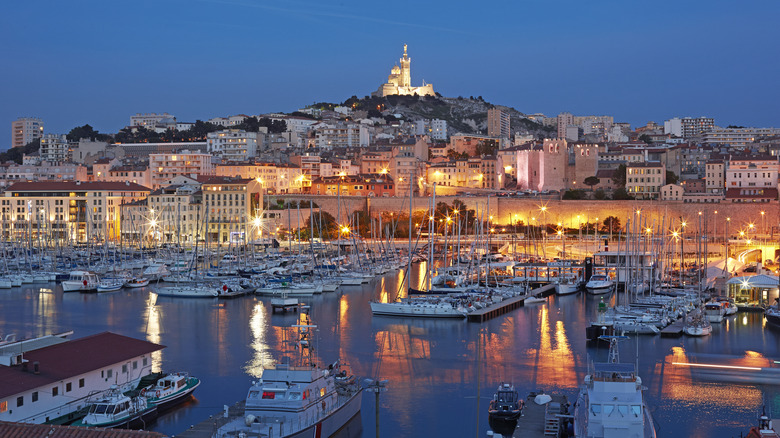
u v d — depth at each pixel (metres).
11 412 82.44
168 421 91.56
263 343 135.12
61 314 165.62
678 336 141.38
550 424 84.94
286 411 81.25
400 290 194.50
